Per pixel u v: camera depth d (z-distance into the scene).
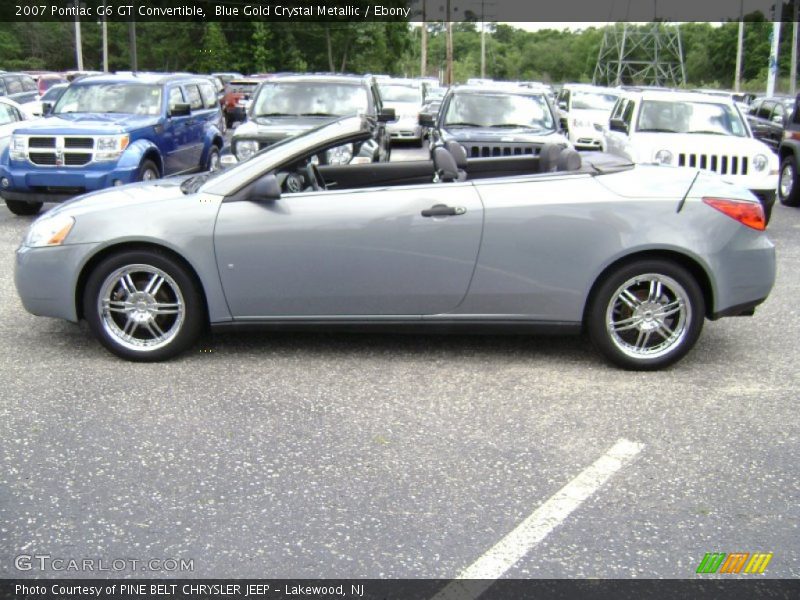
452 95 12.95
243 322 5.74
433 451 4.47
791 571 3.43
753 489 4.10
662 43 79.38
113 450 4.43
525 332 5.75
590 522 3.78
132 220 5.59
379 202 5.58
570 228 5.53
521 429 4.77
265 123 12.57
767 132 19.47
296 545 3.57
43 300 5.75
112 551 3.51
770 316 7.23
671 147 10.98
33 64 70.69
